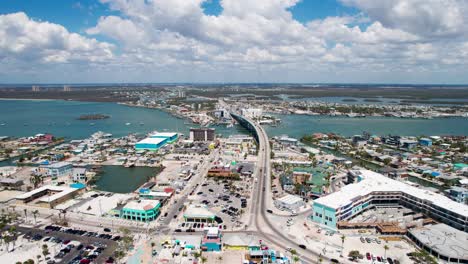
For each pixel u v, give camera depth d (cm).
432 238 18925
